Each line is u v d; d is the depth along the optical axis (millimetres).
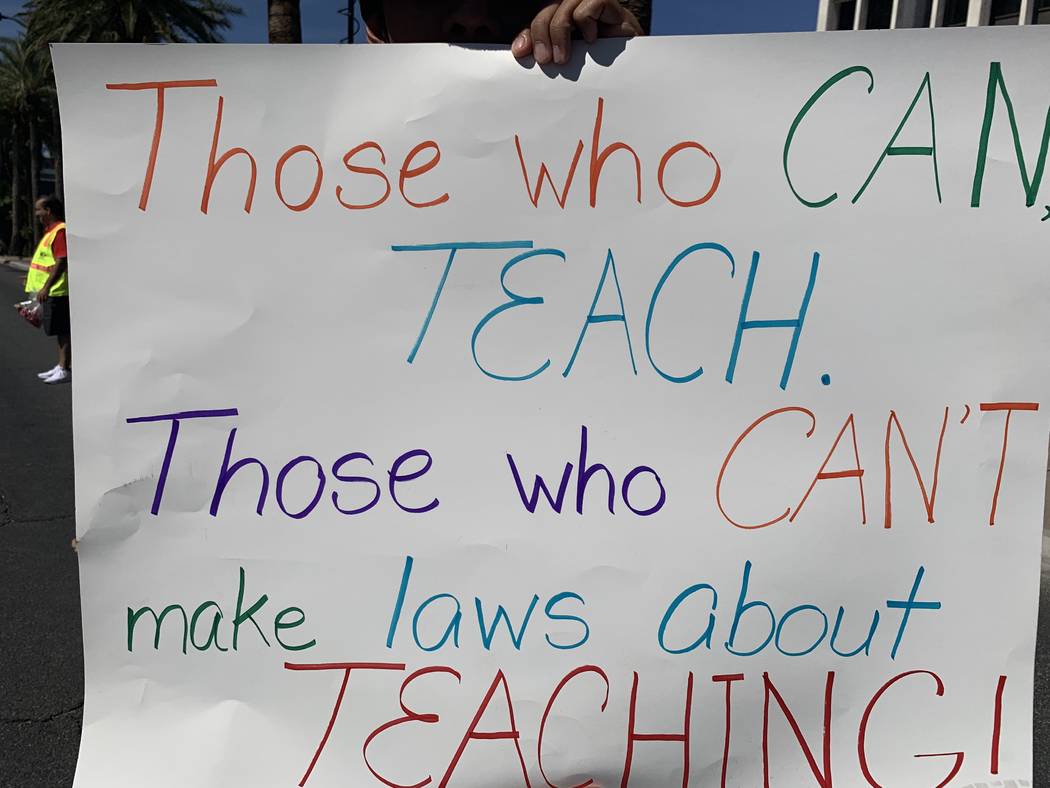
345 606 1358
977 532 1346
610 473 1345
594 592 1354
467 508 1346
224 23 25547
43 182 51656
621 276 1329
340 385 1337
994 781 1361
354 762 1371
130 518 1348
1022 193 1313
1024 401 1332
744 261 1325
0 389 7855
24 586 3506
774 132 1312
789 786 1375
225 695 1369
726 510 1345
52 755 2418
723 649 1359
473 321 1334
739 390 1337
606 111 1314
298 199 1320
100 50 1293
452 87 1312
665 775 1377
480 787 1375
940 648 1358
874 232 1319
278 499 1349
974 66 1300
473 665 1361
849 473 1343
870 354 1332
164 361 1332
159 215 1318
